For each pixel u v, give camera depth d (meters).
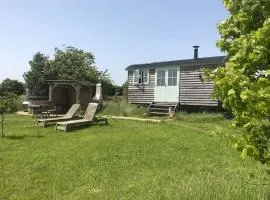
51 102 30.06
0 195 6.98
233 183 7.10
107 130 17.05
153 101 28.00
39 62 38.09
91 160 10.04
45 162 9.80
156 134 15.41
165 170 8.83
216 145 12.39
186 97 25.62
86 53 41.81
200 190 6.54
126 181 7.88
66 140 13.84
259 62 3.27
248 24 3.72
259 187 6.65
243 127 3.50
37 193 7.11
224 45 4.00
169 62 27.34
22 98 40.75
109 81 44.41
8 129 17.58
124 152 11.20
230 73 3.36
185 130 16.55
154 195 6.57
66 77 38.44
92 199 6.67
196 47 26.44
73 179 8.13
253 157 3.43
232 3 3.97
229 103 3.43
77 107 21.28
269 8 3.49
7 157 10.47
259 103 3.05
